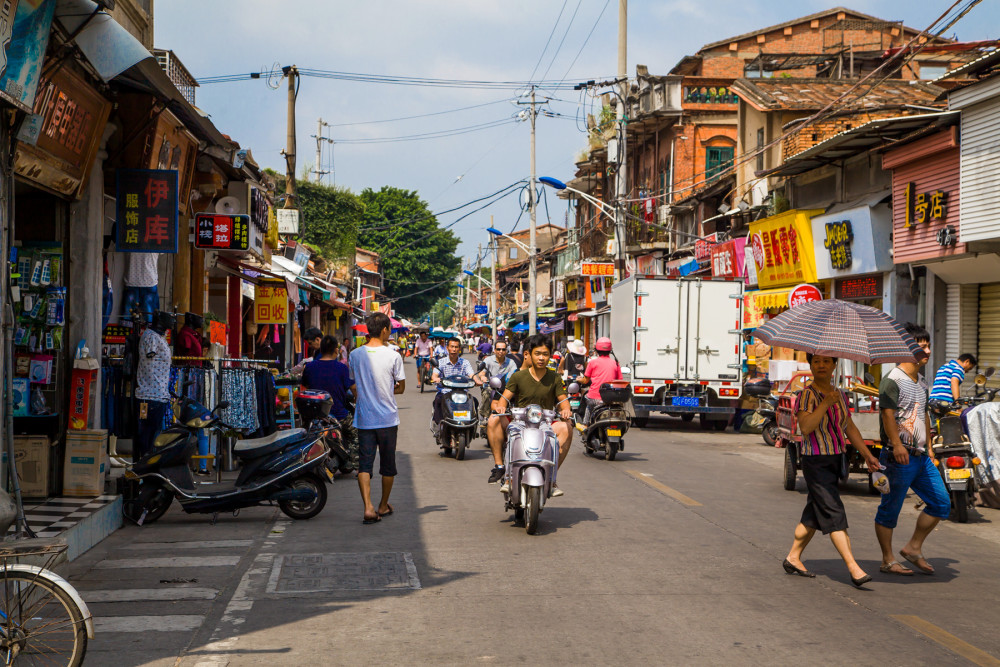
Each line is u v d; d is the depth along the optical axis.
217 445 11.61
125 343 10.98
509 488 8.74
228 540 8.16
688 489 11.24
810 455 6.88
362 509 9.76
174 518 9.27
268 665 4.88
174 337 12.70
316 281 29.19
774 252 24.73
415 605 6.04
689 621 5.70
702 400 19.30
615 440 13.98
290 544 7.96
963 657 5.07
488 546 7.89
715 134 37.09
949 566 7.46
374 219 82.44
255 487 8.95
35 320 8.98
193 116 10.73
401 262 81.50
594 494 10.80
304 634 5.41
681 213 35.38
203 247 14.88
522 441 8.66
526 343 9.26
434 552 7.65
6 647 4.42
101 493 8.91
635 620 5.71
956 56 32.47
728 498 10.62
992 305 17.39
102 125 9.28
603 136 44.94
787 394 11.67
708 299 19.39
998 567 7.46
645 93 39.06
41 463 8.60
